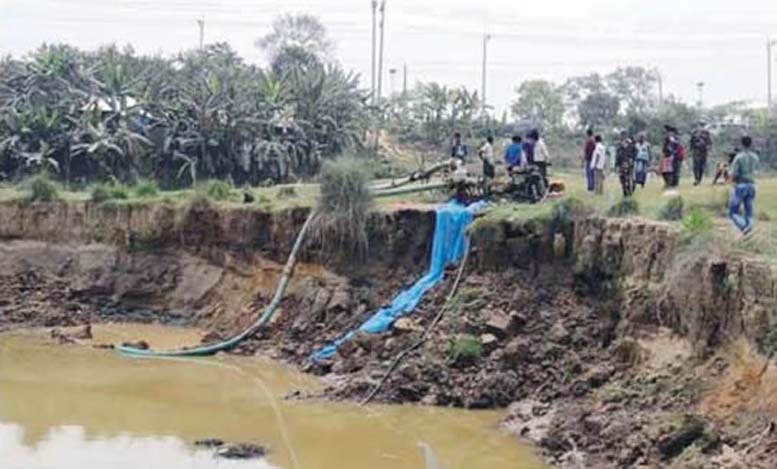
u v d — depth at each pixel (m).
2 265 36.25
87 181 45.12
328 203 30.59
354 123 49.47
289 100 48.06
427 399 23.92
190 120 46.16
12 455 20.59
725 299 20.30
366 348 26.44
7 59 49.97
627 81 83.12
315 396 24.72
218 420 23.11
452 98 59.09
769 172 44.53
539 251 26.83
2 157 45.62
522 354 24.27
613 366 23.16
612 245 24.97
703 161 32.28
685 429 18.44
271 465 20.00
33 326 33.38
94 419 23.30
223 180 43.97
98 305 34.88
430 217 29.53
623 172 28.48
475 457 20.27
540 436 21.06
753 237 21.30
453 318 26.06
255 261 32.78
